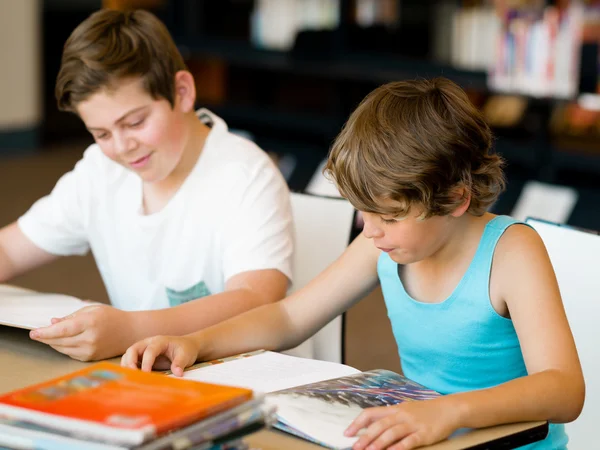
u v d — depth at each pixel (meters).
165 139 1.70
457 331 1.42
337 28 5.11
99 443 0.90
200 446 0.93
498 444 1.13
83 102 1.65
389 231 1.30
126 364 1.35
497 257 1.38
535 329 1.30
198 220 1.82
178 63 1.74
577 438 1.63
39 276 4.20
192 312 1.57
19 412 0.95
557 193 4.30
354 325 3.70
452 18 4.71
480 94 4.77
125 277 1.91
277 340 1.54
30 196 5.43
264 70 5.76
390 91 1.32
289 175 5.38
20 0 6.55
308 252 2.00
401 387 1.28
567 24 4.07
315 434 1.10
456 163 1.28
